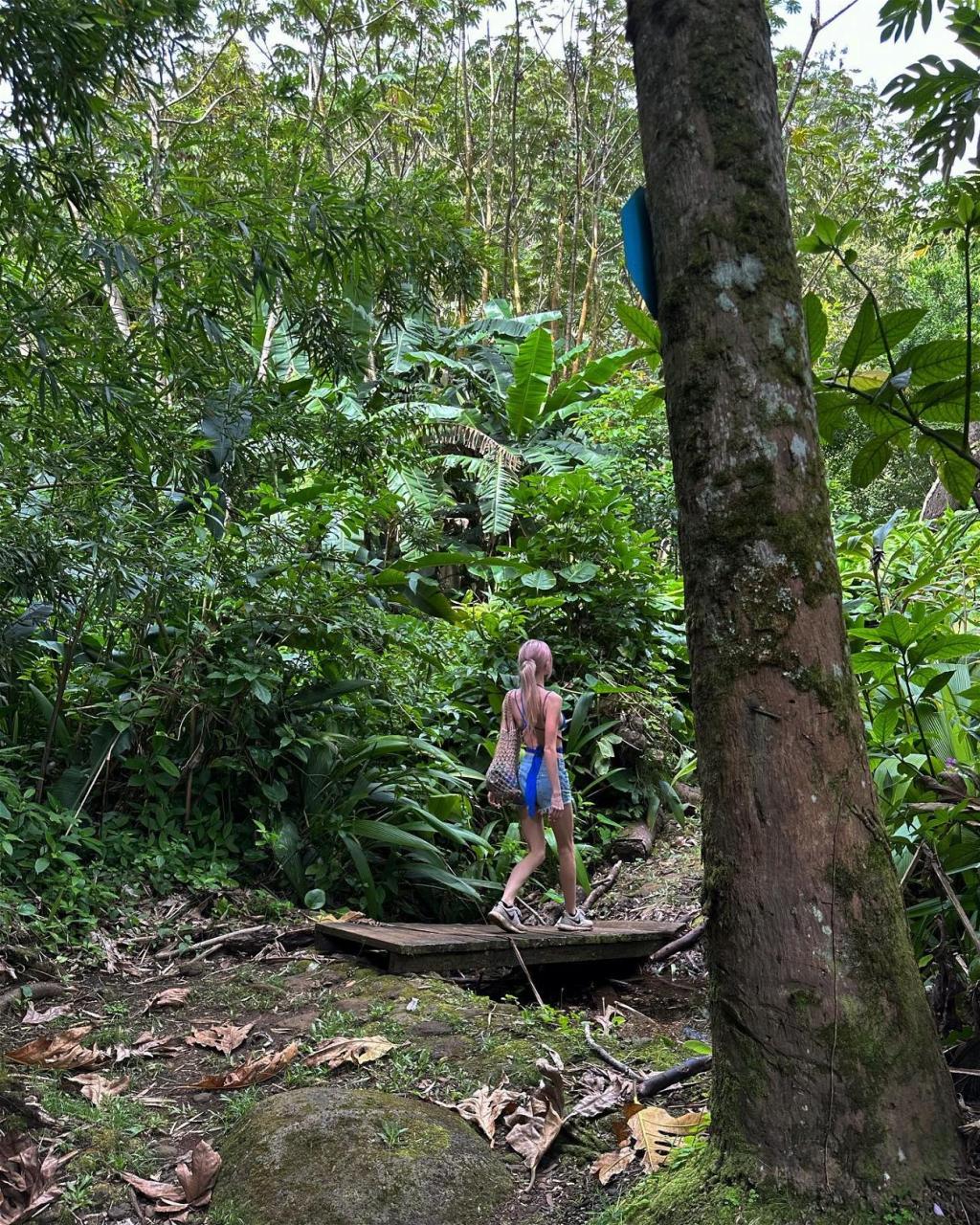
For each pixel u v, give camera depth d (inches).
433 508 435.8
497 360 552.7
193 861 217.5
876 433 97.0
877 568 142.9
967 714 136.6
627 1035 153.6
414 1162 104.6
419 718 267.0
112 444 192.2
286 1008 159.0
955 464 93.1
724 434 82.3
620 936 191.5
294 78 281.9
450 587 462.9
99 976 173.2
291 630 237.1
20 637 200.1
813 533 82.0
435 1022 148.9
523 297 928.9
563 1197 103.6
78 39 138.0
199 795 227.6
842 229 90.3
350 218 181.5
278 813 231.3
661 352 87.1
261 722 237.5
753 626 81.1
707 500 83.1
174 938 190.2
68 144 164.9
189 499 220.7
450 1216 99.5
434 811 244.4
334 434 226.4
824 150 740.7
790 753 79.7
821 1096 77.4
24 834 196.2
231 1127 117.7
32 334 155.5
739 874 81.1
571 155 904.9
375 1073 132.3
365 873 217.5
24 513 182.2
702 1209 79.7
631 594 318.7
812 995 78.1
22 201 155.3
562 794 195.8
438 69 831.7
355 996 161.6
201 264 184.9
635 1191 91.4
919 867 126.9
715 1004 83.8
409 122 687.1
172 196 170.1
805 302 93.0
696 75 83.7
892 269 697.6
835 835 79.3
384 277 200.8
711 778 83.4
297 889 219.6
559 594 316.8
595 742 298.5
